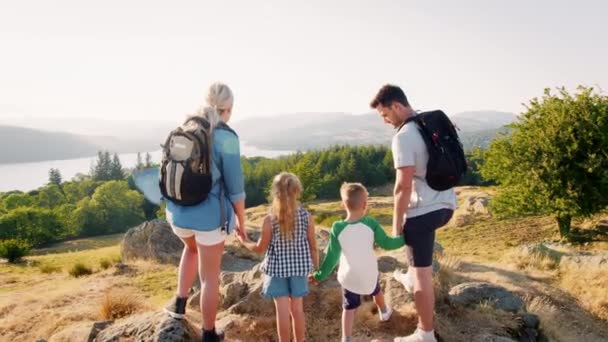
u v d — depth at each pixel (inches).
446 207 149.3
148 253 516.1
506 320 217.0
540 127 959.6
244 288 229.3
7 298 309.1
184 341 155.9
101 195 3351.4
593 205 887.7
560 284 382.9
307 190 2154.3
